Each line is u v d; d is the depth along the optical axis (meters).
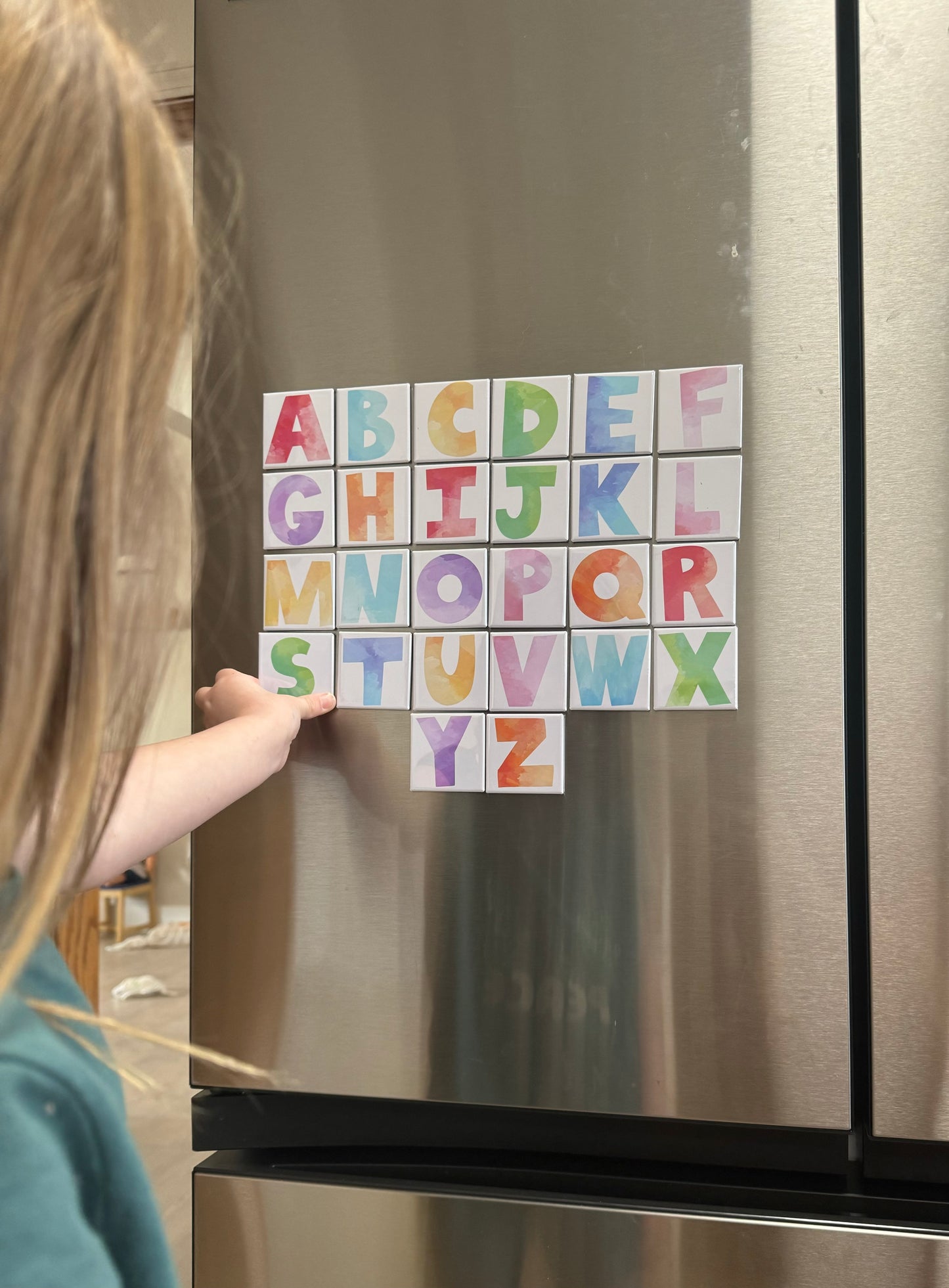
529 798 0.66
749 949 0.62
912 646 0.61
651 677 0.64
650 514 0.65
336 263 0.71
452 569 0.68
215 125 0.73
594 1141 0.66
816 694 0.62
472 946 0.66
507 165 0.68
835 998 0.61
